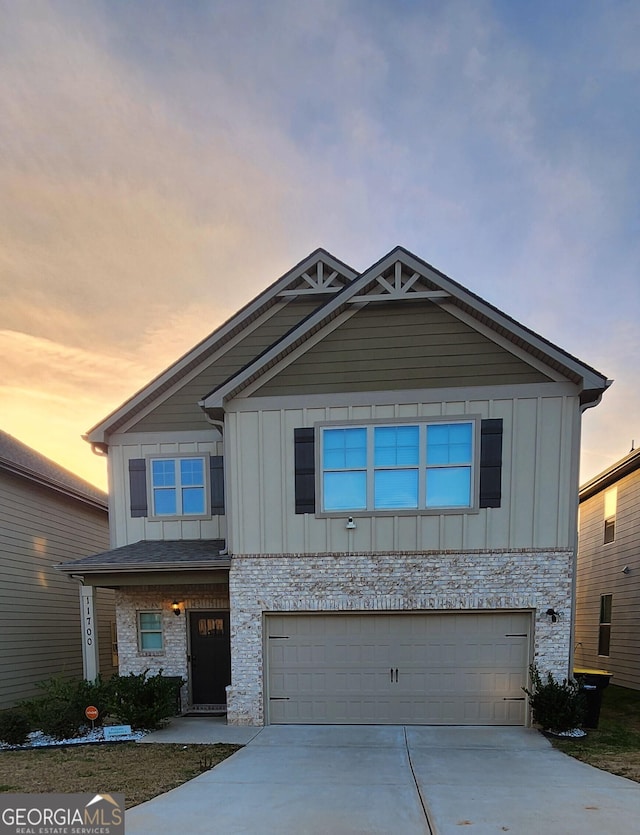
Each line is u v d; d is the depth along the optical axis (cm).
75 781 557
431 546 813
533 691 786
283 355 858
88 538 1528
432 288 839
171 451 1048
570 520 791
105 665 1416
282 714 835
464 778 554
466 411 819
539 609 788
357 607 818
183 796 502
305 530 838
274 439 853
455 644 816
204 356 1057
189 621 970
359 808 463
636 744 705
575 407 798
